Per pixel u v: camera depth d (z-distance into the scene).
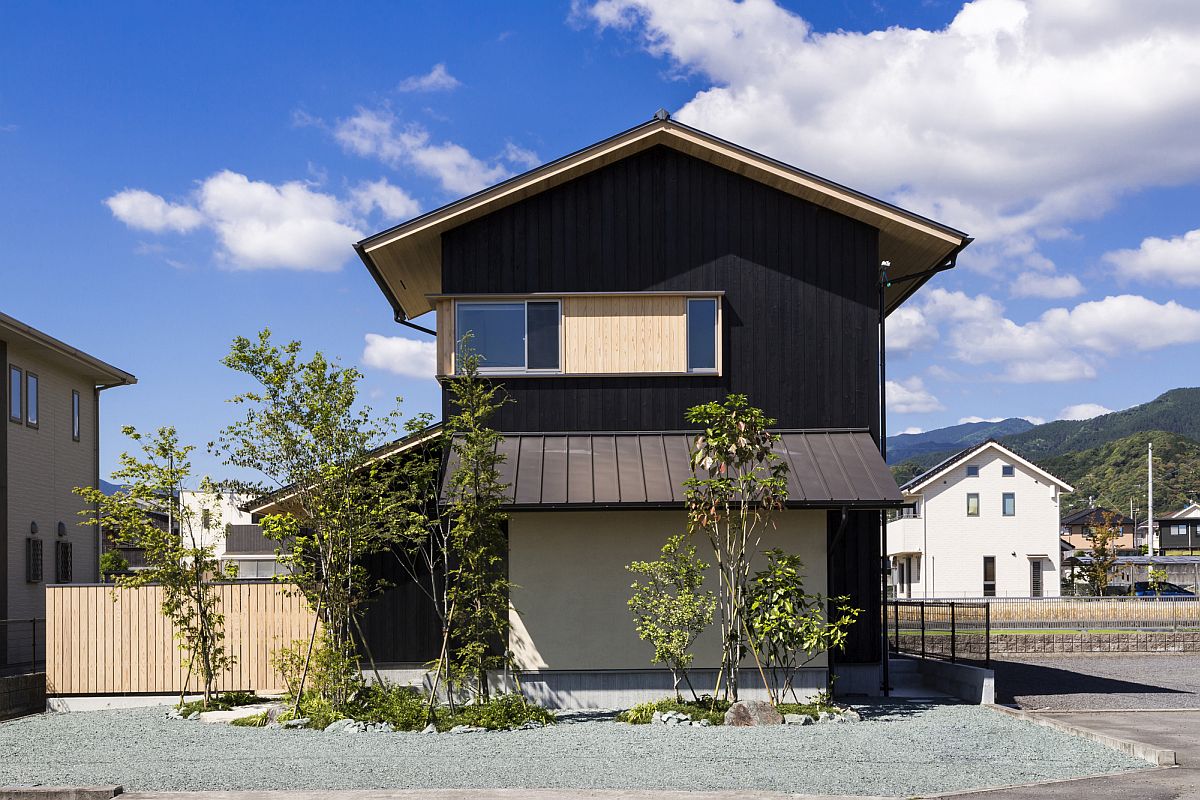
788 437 15.18
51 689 15.71
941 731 11.80
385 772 9.60
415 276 17.33
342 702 12.96
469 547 12.98
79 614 15.87
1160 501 119.62
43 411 22.58
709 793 8.59
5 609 19.89
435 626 14.70
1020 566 52.81
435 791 8.70
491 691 13.83
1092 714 13.91
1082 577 56.88
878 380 15.55
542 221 15.60
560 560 14.04
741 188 15.75
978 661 14.98
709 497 13.03
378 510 12.87
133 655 15.85
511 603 13.99
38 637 21.16
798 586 13.23
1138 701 15.47
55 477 23.16
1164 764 10.01
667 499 13.45
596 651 13.92
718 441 12.80
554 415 15.29
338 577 13.02
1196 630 29.52
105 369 24.56
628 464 14.37
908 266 17.47
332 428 12.66
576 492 13.59
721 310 15.47
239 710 13.94
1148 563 61.22
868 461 14.48
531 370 15.35
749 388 15.45
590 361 15.40
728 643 12.97
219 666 14.69
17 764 10.30
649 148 15.73
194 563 14.62
